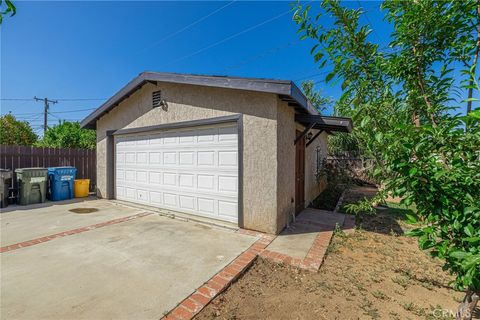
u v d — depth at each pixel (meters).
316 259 3.54
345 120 5.21
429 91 1.70
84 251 3.76
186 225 5.15
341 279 3.11
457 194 1.31
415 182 1.33
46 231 4.73
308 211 6.59
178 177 6.19
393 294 2.78
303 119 5.58
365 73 1.72
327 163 9.75
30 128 15.21
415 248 4.13
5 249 3.82
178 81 5.58
